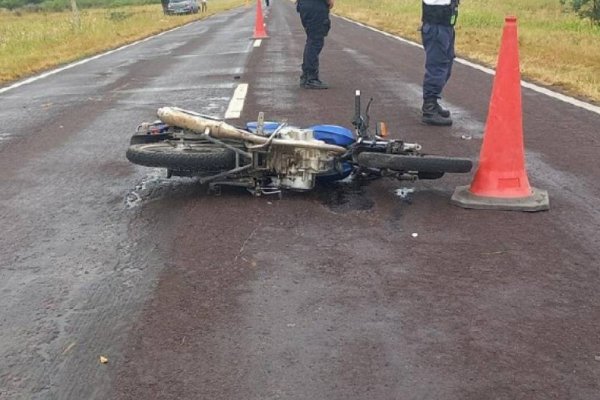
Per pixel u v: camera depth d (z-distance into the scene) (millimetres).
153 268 3924
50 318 3381
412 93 9766
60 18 38531
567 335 3123
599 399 2660
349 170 5133
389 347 3055
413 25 22188
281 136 4980
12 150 6891
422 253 4043
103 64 15312
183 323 3297
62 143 7141
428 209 4793
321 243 4211
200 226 4531
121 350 3078
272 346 3078
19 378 2883
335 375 2850
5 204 5152
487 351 3006
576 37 16797
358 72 12148
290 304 3455
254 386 2785
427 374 2846
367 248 4125
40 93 11008
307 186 4984
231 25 29359
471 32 18438
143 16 38469
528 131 7059
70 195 5324
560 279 3676
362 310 3385
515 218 4594
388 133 7113
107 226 4613
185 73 12984
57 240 4398
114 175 5836
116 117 8555
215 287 3658
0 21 41531
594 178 5430
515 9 28062
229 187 5293
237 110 8672
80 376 2887
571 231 4340
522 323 3234
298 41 19578
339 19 28734
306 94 9875
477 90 9836
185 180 5594
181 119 5023
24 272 3926
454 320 3275
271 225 4516
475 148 6445
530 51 13969
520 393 2707
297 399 2691
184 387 2789
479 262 3908
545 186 5262
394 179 5422
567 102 8562
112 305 3500
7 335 3229
